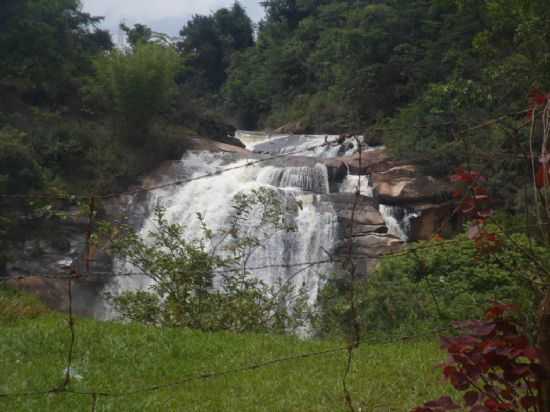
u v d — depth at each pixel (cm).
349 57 4175
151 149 2975
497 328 363
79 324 964
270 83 5859
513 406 369
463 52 3353
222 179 2666
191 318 1077
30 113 3125
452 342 359
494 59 2406
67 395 660
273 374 762
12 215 2330
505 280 1057
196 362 806
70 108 3381
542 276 401
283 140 3962
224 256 2089
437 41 3762
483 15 3316
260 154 3061
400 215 2319
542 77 1931
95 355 811
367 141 3122
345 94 4181
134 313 1116
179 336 920
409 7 4056
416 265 1143
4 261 2278
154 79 3109
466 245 1124
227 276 1258
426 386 711
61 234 2431
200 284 1123
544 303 361
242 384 721
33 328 930
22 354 811
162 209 1310
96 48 4353
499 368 384
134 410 629
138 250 1154
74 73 3691
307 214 2197
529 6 1989
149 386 712
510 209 1432
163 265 1117
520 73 2039
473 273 1084
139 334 914
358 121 3819
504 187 1416
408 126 519
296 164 2692
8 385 684
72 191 2597
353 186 2480
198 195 2489
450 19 3609
